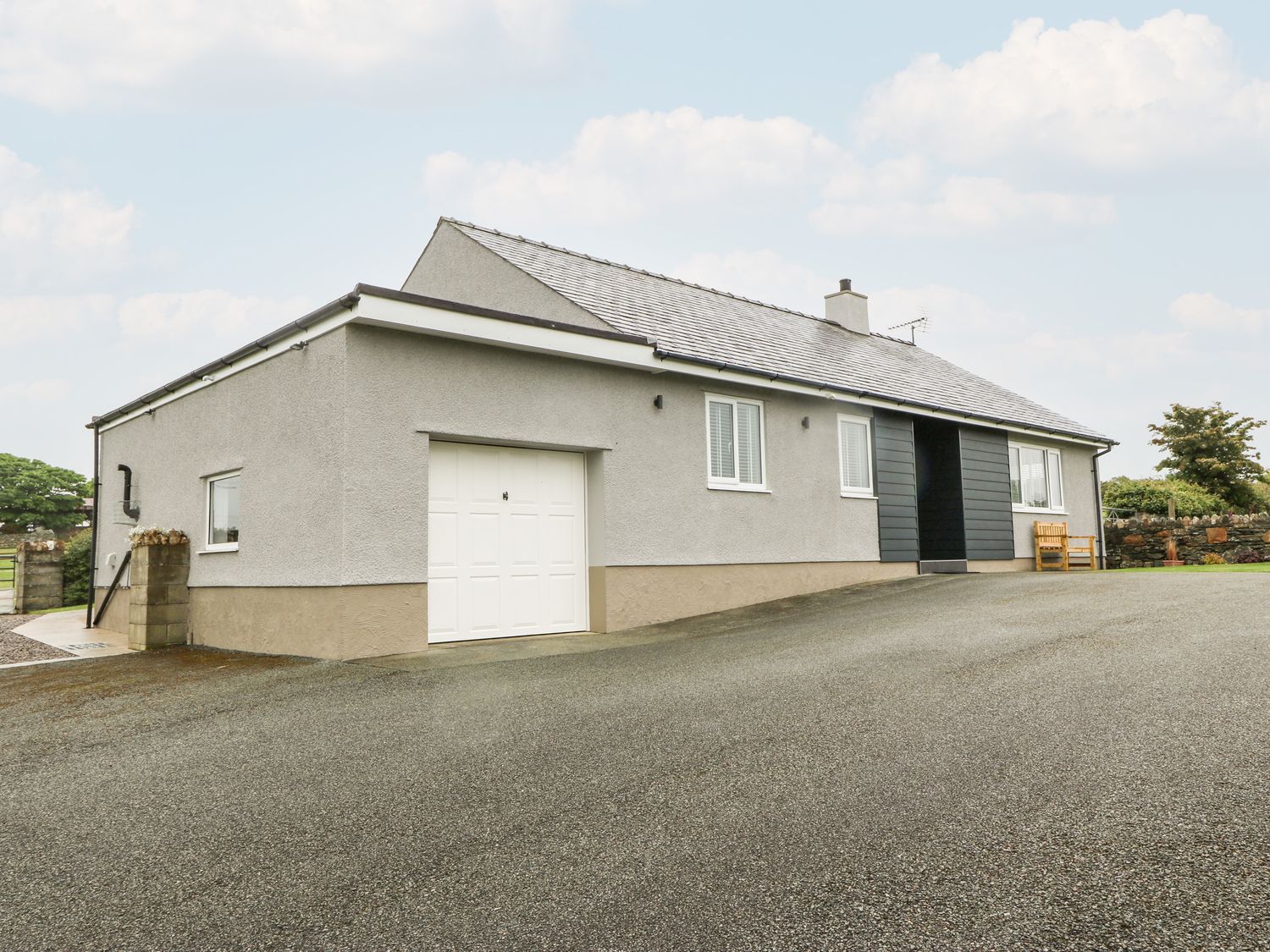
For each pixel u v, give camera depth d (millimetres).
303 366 8844
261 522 9406
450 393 8992
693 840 3248
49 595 18594
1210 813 3277
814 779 3889
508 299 12867
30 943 2670
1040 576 13430
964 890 2744
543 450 10164
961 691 5426
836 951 2398
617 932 2566
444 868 3105
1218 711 4672
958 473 16172
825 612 10578
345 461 8148
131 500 12914
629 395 10797
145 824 3766
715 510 11750
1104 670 5844
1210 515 23125
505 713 5520
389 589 8375
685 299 15117
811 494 13242
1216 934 2414
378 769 4398
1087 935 2441
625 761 4309
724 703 5457
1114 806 3391
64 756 5117
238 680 7371
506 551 9703
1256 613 8023
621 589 10469
